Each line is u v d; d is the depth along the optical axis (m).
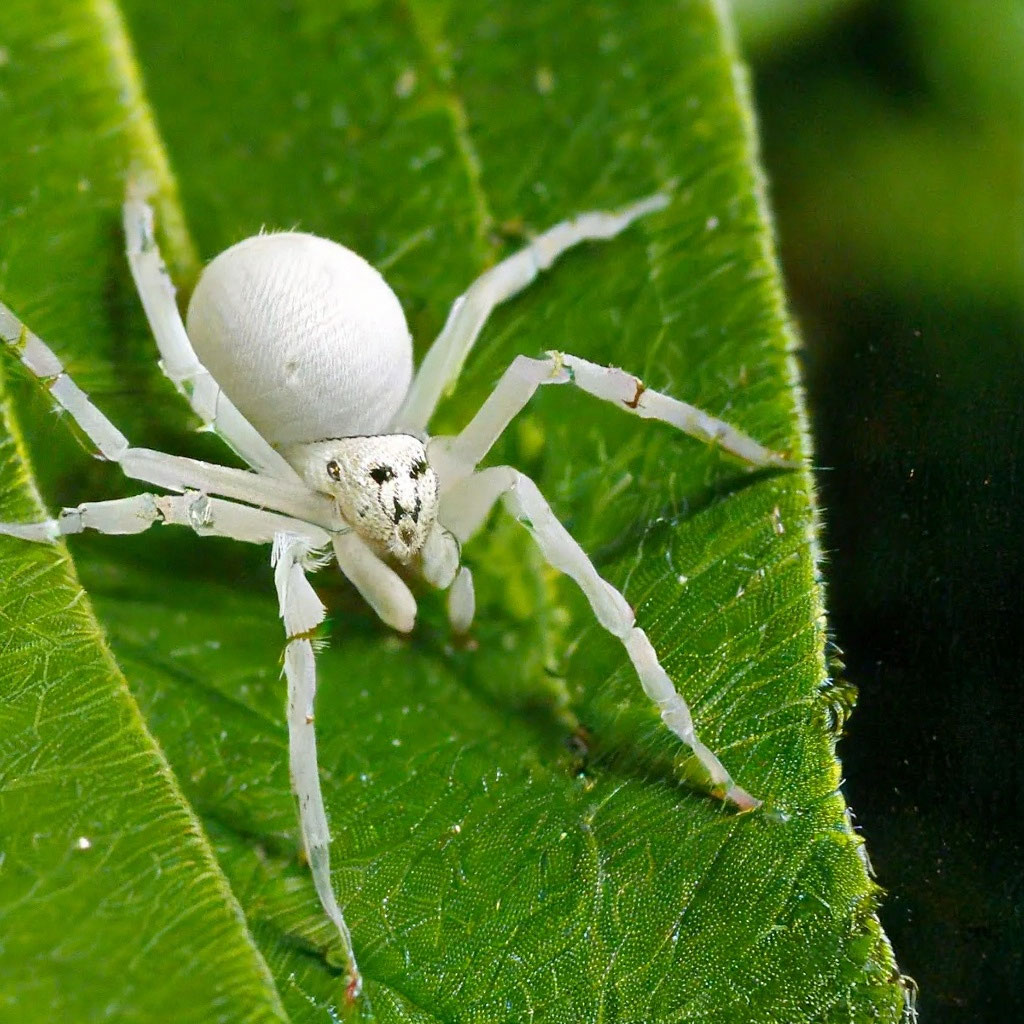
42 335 0.13
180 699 0.13
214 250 0.14
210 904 0.12
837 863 0.13
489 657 0.13
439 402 0.13
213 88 0.14
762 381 0.13
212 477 0.13
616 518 0.13
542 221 0.14
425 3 0.14
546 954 0.13
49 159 0.13
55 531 0.13
